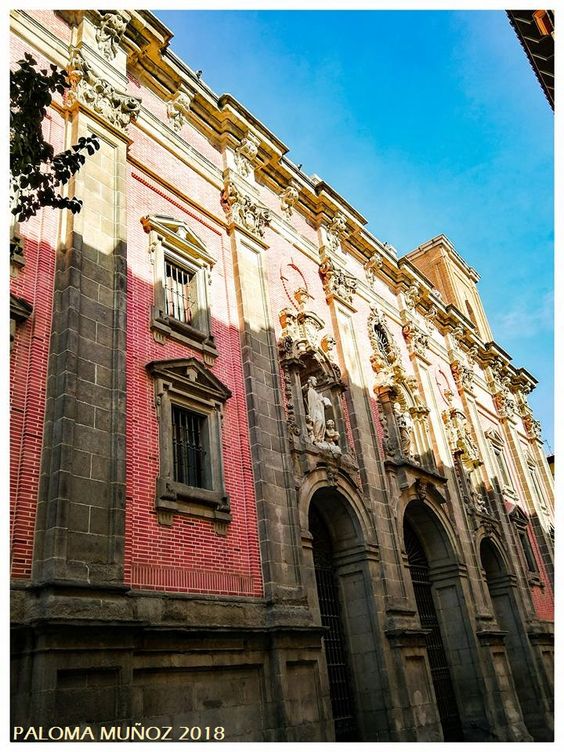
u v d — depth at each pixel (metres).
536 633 27.05
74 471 10.40
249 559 13.69
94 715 9.06
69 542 9.86
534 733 24.77
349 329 21.73
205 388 14.20
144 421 12.56
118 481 10.98
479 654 21.55
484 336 40.00
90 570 9.95
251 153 19.38
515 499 32.84
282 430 16.09
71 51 14.15
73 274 11.82
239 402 15.53
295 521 15.11
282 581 13.95
